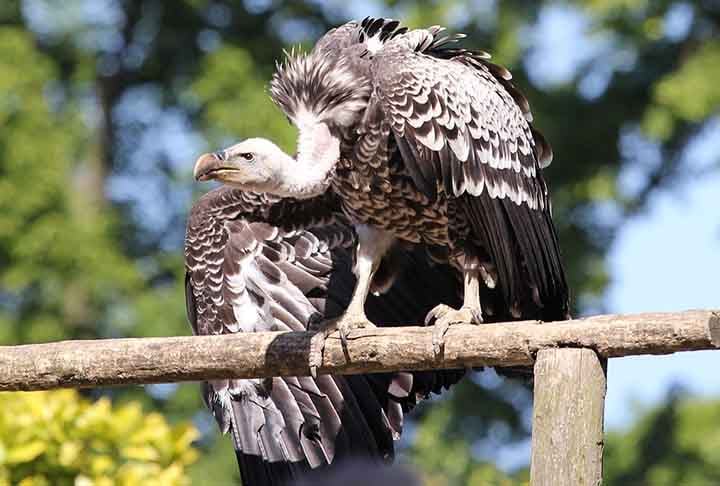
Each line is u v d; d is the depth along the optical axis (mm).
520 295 11258
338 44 11383
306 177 10828
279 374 10031
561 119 27766
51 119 26609
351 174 11242
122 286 26047
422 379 11781
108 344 10102
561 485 8766
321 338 9953
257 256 12117
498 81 11664
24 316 26047
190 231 12203
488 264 11227
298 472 11727
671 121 26453
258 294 12047
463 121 10961
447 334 9492
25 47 26750
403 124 10812
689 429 26344
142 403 24594
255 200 12125
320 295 12016
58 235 25719
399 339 9688
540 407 8906
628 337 8797
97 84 29234
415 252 11758
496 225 11062
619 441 26672
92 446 12461
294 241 12125
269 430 11820
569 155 28016
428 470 25484
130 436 12562
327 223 12117
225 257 12125
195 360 10023
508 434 26422
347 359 9883
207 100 26219
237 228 12172
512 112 11438
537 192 11469
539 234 11398
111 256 26141
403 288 11867
